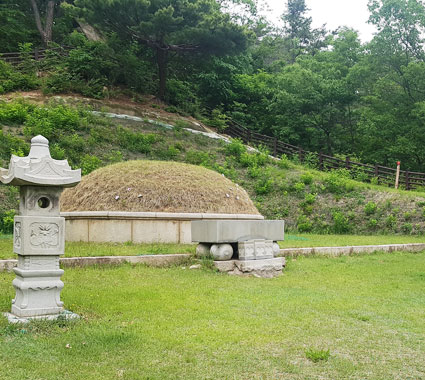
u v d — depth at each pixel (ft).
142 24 82.23
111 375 11.15
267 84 117.08
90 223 37.24
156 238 37.27
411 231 56.49
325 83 104.32
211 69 112.27
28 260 15.42
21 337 13.57
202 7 89.51
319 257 33.63
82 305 17.65
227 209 40.88
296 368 12.03
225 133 101.65
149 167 42.75
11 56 101.76
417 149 92.94
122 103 89.51
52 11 104.99
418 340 14.74
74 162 61.05
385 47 92.58
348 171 80.07
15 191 51.37
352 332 15.42
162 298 19.16
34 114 69.05
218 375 11.44
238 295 20.30
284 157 81.56
